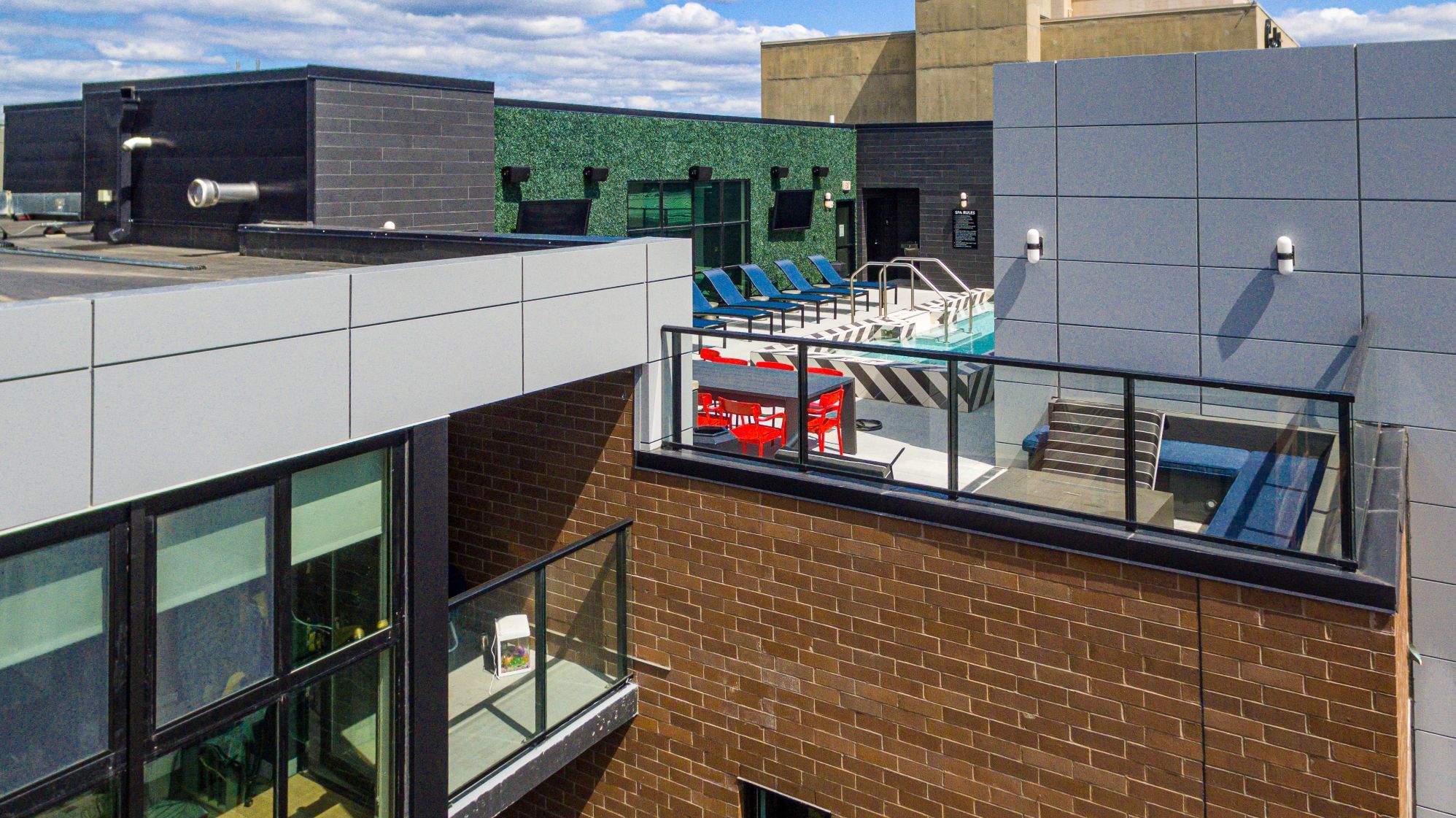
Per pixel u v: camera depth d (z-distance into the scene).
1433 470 8.59
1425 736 9.11
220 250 11.79
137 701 4.79
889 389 8.20
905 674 6.89
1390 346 8.61
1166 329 9.52
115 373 4.46
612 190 19.50
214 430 4.87
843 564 7.06
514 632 7.13
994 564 6.47
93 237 13.09
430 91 12.80
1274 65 8.80
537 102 17.56
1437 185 8.28
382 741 6.14
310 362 5.29
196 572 5.03
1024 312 10.20
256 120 11.69
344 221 11.66
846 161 26.36
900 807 7.01
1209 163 9.16
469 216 13.58
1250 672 5.68
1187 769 5.93
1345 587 5.35
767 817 7.96
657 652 8.04
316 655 5.66
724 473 7.50
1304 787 5.57
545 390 8.37
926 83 32.97
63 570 4.50
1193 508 6.16
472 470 8.88
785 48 36.16
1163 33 30.44
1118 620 6.07
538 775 7.24
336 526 5.70
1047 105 9.84
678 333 7.85
